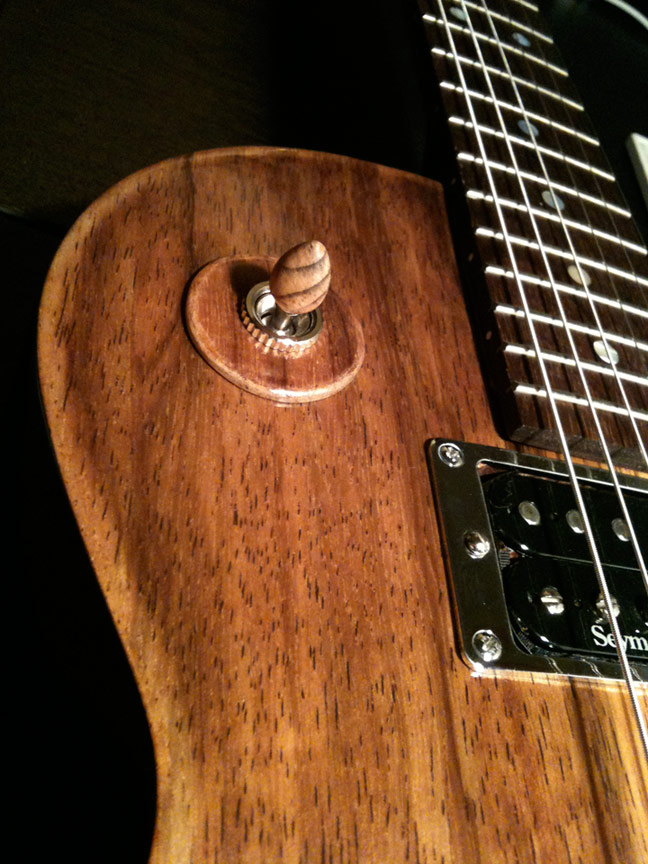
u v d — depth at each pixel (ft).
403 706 0.45
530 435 0.60
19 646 0.65
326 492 0.50
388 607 0.48
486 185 0.74
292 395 0.51
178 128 0.92
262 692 0.42
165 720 0.39
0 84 0.84
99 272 0.51
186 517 0.45
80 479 0.44
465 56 0.88
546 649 0.51
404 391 0.58
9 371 0.75
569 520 0.57
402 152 1.09
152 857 0.37
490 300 0.65
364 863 0.40
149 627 0.41
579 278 0.72
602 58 1.30
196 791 0.39
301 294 0.49
